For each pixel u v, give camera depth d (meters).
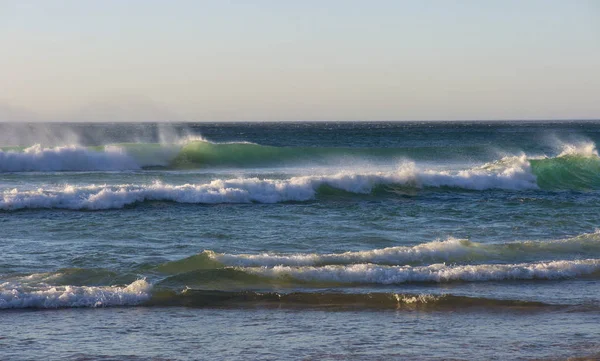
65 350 14.38
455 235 28.48
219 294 18.91
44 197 34.62
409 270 20.98
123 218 31.75
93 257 22.97
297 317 17.23
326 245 25.81
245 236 27.38
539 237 28.48
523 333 15.92
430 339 15.42
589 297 19.19
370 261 22.45
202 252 23.11
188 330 16.00
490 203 38.88
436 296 18.73
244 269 20.67
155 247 24.97
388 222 31.47
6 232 27.80
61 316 16.95
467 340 15.35
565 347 14.84
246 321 16.83
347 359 13.99
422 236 28.03
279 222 31.02
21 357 13.88
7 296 17.81
